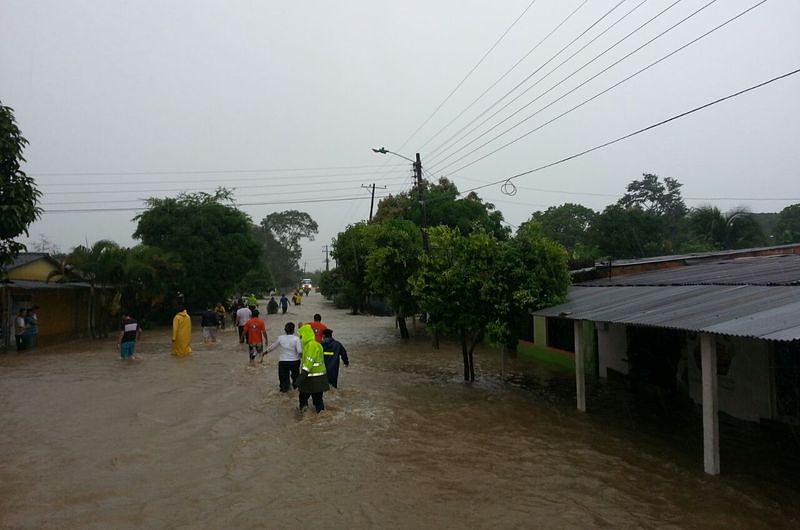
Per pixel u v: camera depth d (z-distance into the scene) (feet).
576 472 22.61
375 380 44.39
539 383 43.24
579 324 33.47
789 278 30.50
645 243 113.91
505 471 22.68
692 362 36.14
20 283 66.49
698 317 23.77
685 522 17.84
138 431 28.43
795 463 23.70
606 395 38.22
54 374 46.70
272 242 300.20
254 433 28.12
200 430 28.63
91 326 78.23
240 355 59.88
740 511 18.74
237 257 107.96
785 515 18.44
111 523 17.33
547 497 19.89
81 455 24.35
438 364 53.67
